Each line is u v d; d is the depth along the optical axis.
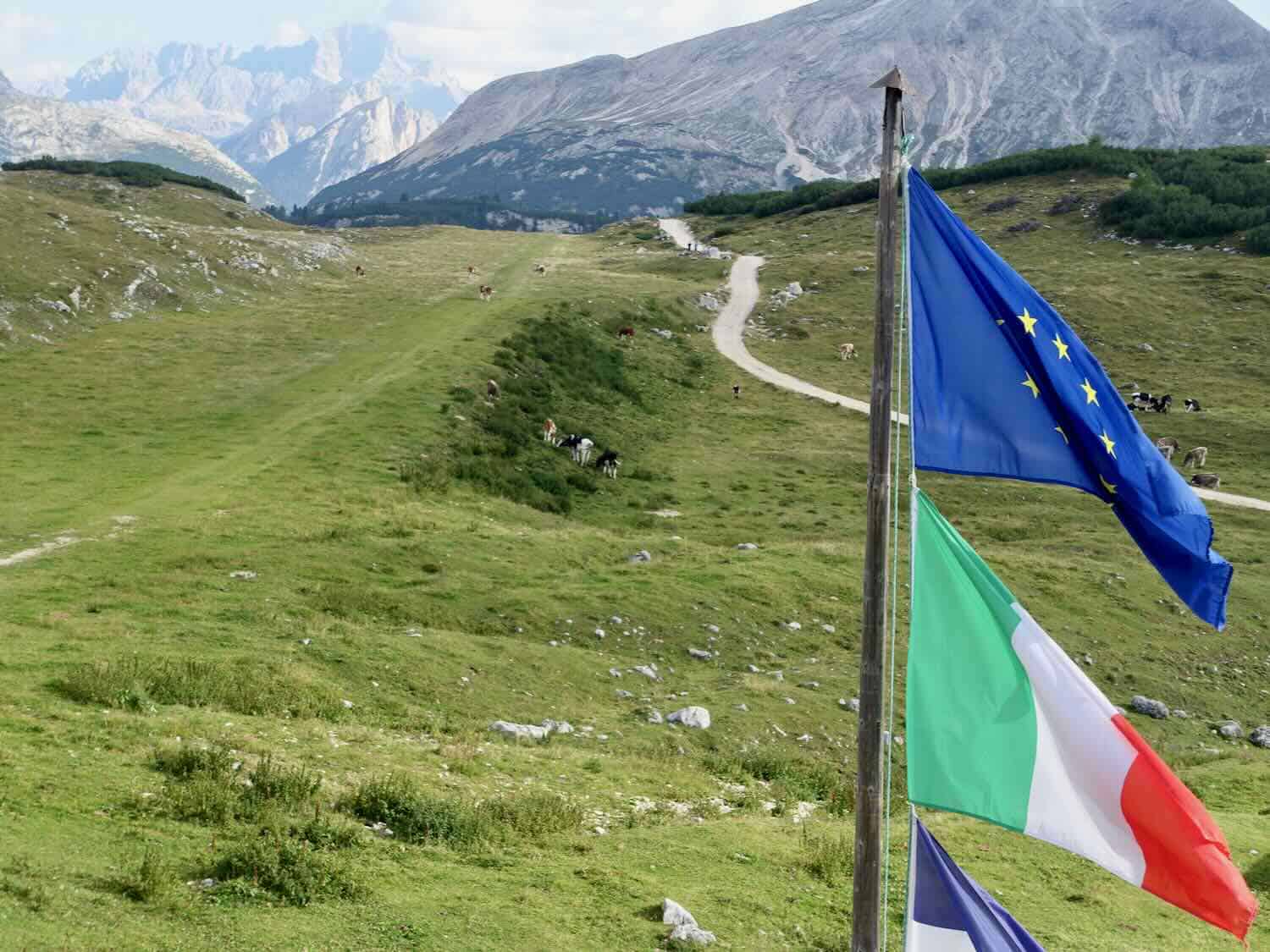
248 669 24.69
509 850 17.14
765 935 15.27
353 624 30.06
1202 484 67.50
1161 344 102.44
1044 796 9.90
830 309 115.25
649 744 25.88
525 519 47.66
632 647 33.03
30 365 64.38
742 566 40.75
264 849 14.84
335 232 159.50
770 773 25.38
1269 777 28.14
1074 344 10.38
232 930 12.77
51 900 12.40
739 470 67.31
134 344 72.19
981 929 10.20
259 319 84.44
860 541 52.50
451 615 32.34
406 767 20.41
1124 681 38.09
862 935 10.51
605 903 15.45
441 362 70.50
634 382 84.44
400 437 54.44
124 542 34.94
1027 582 44.47
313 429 54.44
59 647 24.31
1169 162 167.38
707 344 101.62
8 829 14.12
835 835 20.22
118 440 50.69
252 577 32.47
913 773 10.23
